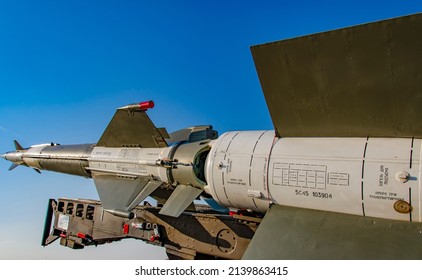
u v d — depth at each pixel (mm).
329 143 4082
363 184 3637
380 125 3729
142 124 6105
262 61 4047
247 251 4016
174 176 5691
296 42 3734
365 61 3475
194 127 6355
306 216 4059
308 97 4008
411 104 3432
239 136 5086
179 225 5836
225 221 5355
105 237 6758
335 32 3494
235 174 4656
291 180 4137
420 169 3369
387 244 3422
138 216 6336
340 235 3697
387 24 3230
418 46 3166
